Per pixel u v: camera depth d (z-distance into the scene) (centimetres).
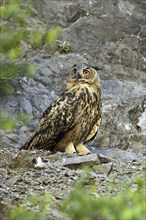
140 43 2291
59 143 1488
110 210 549
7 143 1661
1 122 703
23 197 1019
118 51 2228
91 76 1477
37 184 1116
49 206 937
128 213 538
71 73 1502
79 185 673
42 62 2070
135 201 586
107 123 1803
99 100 1492
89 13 2350
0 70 700
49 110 1486
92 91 1474
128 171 1223
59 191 1066
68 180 1138
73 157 1285
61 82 2019
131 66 2206
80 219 552
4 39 660
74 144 1493
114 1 2422
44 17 2284
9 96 1864
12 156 1348
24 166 1237
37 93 1917
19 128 1747
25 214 611
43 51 2142
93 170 1202
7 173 1197
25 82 1942
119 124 1812
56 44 2183
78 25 2284
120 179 1150
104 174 1190
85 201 557
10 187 1090
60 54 2153
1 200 983
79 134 1483
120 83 2044
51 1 2362
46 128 1480
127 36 2297
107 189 1057
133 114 1905
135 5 2444
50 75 2025
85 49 2212
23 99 1864
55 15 2306
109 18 2342
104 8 2386
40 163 1227
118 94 1984
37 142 1489
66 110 1466
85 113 1471
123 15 2377
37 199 858
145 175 1178
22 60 2053
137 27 2338
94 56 2191
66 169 1202
